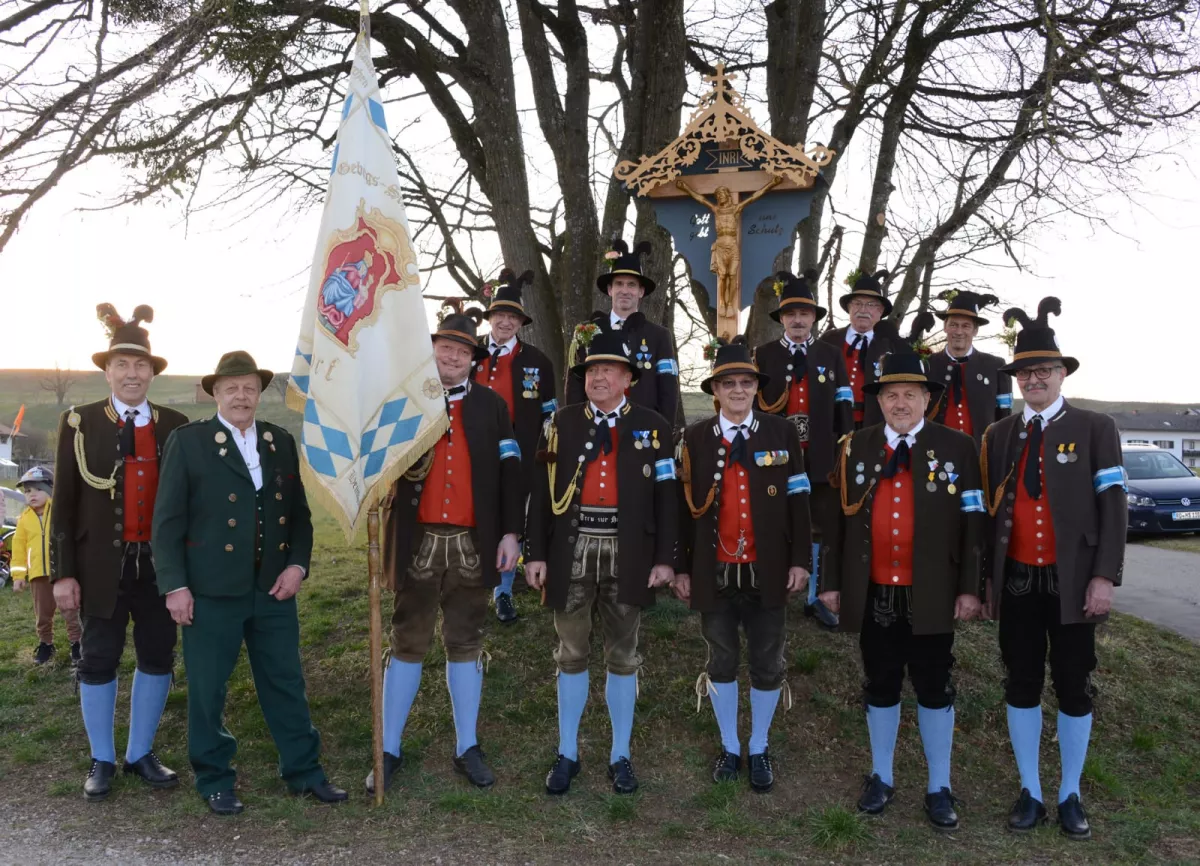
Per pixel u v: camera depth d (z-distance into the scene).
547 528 4.50
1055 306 4.30
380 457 4.19
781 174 6.18
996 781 4.67
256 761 4.65
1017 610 4.23
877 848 3.91
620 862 3.70
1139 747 5.07
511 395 5.75
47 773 4.59
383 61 7.84
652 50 7.20
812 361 5.76
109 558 4.32
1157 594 8.34
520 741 4.84
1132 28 7.19
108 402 4.51
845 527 4.41
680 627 6.02
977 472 4.25
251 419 4.32
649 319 7.05
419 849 3.77
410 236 4.44
